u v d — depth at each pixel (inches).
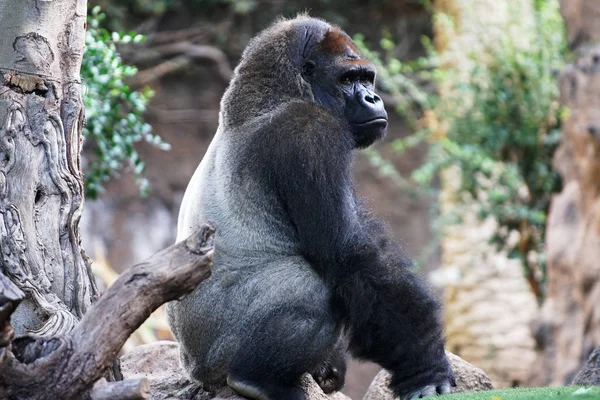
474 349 1385.3
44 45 617.6
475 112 1310.3
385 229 644.7
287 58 673.0
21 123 605.9
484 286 1395.2
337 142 630.5
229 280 623.2
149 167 2346.2
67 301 610.9
